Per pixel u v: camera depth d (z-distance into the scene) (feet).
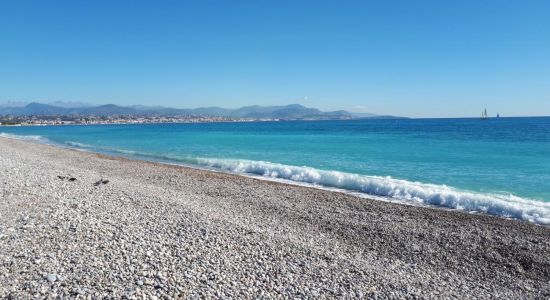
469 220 49.01
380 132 278.05
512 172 82.79
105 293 23.40
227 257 31.65
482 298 28.73
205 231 38.14
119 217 40.73
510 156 110.63
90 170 86.99
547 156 109.60
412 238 42.09
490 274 33.73
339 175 75.82
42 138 244.01
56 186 56.70
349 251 37.47
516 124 412.77
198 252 31.94
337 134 258.37
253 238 37.52
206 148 152.87
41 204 43.88
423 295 28.07
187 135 269.44
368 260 35.24
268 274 29.12
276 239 38.04
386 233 43.57
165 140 210.79
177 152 138.31
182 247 32.76
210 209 50.19
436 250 38.86
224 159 110.32
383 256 36.96
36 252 28.96
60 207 42.78
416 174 81.61
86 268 26.68
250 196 61.41
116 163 102.99
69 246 30.58
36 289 23.40
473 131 270.05
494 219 49.57
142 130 400.06
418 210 53.78
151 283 25.29
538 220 49.06
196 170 91.40
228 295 24.88
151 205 48.42
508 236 42.88
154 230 36.94
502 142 163.22
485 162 98.32
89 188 57.77
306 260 32.96
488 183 71.05
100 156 122.31
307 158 112.37
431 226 46.37
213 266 29.32
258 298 24.89
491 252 38.40
